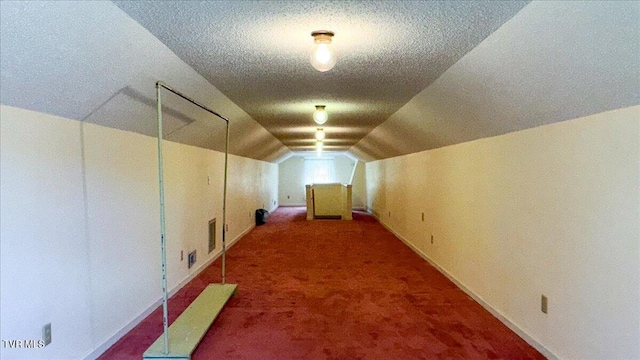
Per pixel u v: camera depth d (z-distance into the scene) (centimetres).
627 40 153
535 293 278
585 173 223
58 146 231
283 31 209
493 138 344
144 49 222
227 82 322
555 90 217
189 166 469
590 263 220
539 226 272
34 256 212
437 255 514
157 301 372
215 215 584
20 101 197
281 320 344
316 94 372
